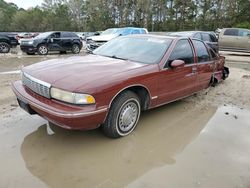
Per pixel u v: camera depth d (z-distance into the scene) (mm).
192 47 4766
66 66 3533
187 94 4824
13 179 2619
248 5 42312
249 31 15078
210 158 3139
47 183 2586
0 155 3020
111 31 15367
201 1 50094
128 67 3607
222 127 4078
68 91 2910
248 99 5605
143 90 3717
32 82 3330
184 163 3018
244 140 3643
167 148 3355
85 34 32438
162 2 54938
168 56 4055
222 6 47156
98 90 2979
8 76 7180
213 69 5703
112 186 2584
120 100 3307
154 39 4449
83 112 2877
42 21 72688
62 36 14477
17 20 75438
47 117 3068
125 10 59219
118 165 2934
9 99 4910
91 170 2820
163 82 3959
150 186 2600
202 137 3705
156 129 3902
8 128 3689
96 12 61812
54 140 3408
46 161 2945
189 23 51500
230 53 16938
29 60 11273
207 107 5020
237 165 3004
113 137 3475
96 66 3557
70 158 3023
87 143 3369
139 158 3094
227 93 6051
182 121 4266
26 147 3213
